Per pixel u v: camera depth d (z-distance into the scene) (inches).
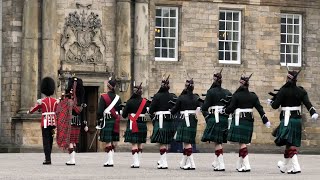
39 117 1994.3
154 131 1337.4
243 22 2240.4
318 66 2319.1
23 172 1204.5
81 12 2071.9
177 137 1311.5
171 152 2042.3
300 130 1234.6
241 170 1259.8
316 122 2315.5
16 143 2011.6
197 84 2187.5
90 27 2080.5
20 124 2000.5
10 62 2028.8
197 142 2167.8
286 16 2297.0
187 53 2183.8
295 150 1230.3
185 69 2176.4
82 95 1411.2
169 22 2175.2
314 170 1322.6
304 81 2303.2
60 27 2049.7
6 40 2033.7
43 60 2018.9
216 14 2210.9
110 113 1362.0
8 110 2028.8
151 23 2150.6
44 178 1086.4
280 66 2272.4
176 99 1334.9
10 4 2027.6
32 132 1993.1
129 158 1665.8
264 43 2260.1
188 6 2187.5
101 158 1641.2
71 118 1392.7
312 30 2316.7
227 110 1259.8
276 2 2269.9
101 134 1365.7
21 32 2028.8
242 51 2236.7
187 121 1307.8
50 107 1397.6
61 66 2044.8
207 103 1283.2
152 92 2146.9
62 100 1396.4
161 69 2154.3
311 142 2309.3
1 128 2042.3
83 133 2085.4
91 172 1215.6
